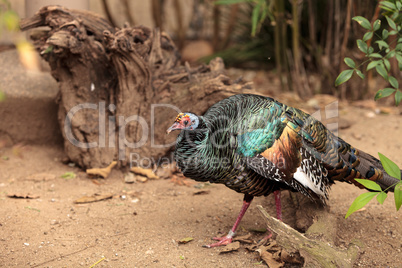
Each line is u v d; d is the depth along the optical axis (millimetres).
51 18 4910
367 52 3482
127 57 4773
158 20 8656
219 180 3549
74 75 4969
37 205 4258
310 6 7020
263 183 3557
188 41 10094
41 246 3592
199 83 5109
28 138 5605
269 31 8242
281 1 6824
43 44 5039
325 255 3119
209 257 3500
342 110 6508
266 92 7273
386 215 4039
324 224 3609
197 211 4230
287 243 3229
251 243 3713
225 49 9125
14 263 3361
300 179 3441
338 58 6781
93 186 4754
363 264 3385
